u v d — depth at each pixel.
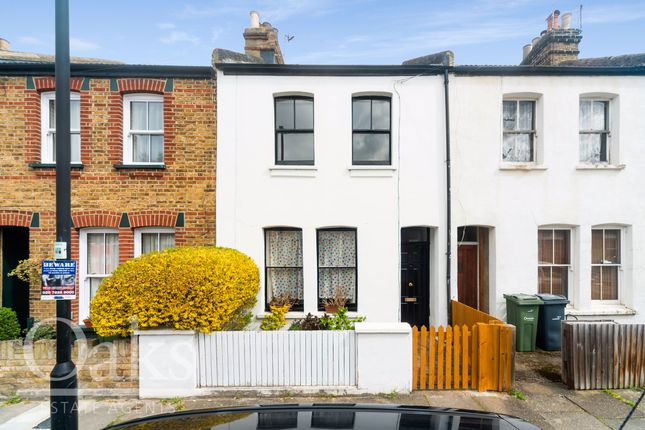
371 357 5.30
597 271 8.05
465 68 7.69
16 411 4.92
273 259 7.86
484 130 7.77
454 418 2.67
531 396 5.21
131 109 7.81
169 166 7.57
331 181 7.62
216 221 7.58
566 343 5.54
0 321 6.63
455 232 7.65
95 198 7.46
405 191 7.67
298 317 7.46
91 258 7.66
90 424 4.55
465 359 5.39
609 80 7.80
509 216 7.73
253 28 8.84
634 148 7.82
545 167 7.70
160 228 7.75
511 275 7.72
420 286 8.14
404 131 7.70
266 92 7.64
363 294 7.58
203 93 7.62
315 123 7.65
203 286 5.20
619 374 5.43
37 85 7.41
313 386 5.33
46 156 7.57
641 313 7.72
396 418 2.66
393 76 7.72
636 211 7.76
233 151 7.61
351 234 7.83
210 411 2.82
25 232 8.10
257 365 5.38
